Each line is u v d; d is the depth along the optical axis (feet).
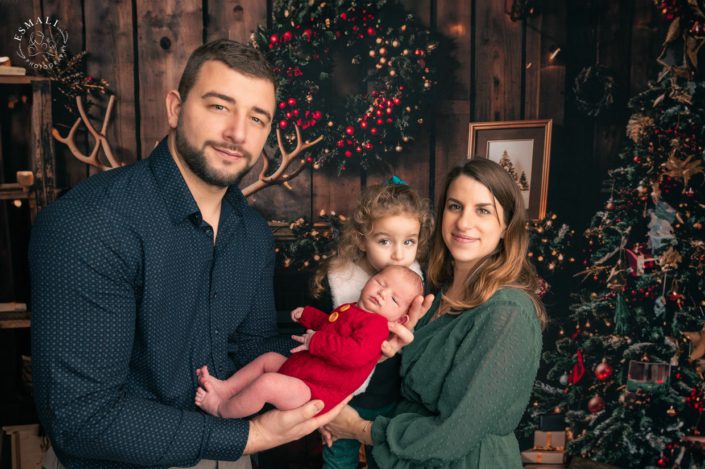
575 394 10.41
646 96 9.99
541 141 9.78
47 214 4.47
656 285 10.17
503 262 5.67
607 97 10.03
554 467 10.21
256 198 9.94
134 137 9.55
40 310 4.33
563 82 10.07
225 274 5.46
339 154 9.89
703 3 9.68
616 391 10.44
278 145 9.57
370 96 9.57
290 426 4.88
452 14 9.87
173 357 5.00
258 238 5.91
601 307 10.27
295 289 9.95
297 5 9.14
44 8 9.11
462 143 10.13
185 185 4.94
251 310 6.08
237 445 4.74
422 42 9.68
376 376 6.12
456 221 5.70
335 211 10.05
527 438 10.54
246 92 4.73
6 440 9.08
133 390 4.91
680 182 10.02
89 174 9.47
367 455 6.30
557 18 9.96
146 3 9.35
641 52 9.98
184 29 9.46
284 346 6.15
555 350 10.41
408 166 10.09
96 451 4.46
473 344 5.17
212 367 5.43
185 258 5.00
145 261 4.64
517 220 5.72
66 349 4.31
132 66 9.42
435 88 9.96
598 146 10.19
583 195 10.26
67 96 9.23
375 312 5.69
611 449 10.36
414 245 6.31
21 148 9.27
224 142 4.75
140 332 4.80
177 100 4.97
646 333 10.26
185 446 4.57
